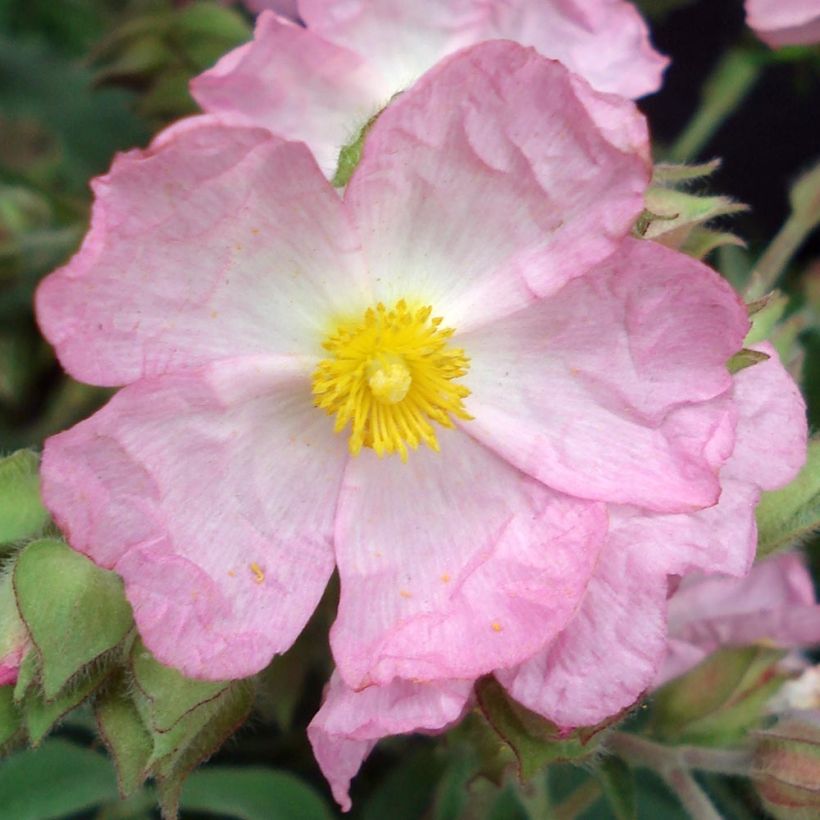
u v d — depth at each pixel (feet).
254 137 0.32
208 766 0.54
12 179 0.57
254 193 0.34
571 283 0.37
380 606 0.37
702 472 0.37
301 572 0.37
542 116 0.34
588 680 0.36
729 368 0.37
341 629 0.37
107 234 0.32
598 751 0.42
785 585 0.48
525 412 0.39
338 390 0.37
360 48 0.43
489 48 0.33
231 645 0.35
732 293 0.35
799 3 0.47
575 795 0.49
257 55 0.41
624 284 0.36
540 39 0.44
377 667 0.35
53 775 0.48
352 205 0.36
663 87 0.73
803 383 0.60
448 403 0.39
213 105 0.42
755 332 0.43
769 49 0.62
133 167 0.32
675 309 0.36
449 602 0.37
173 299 0.34
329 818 0.50
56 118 0.60
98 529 0.33
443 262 0.38
